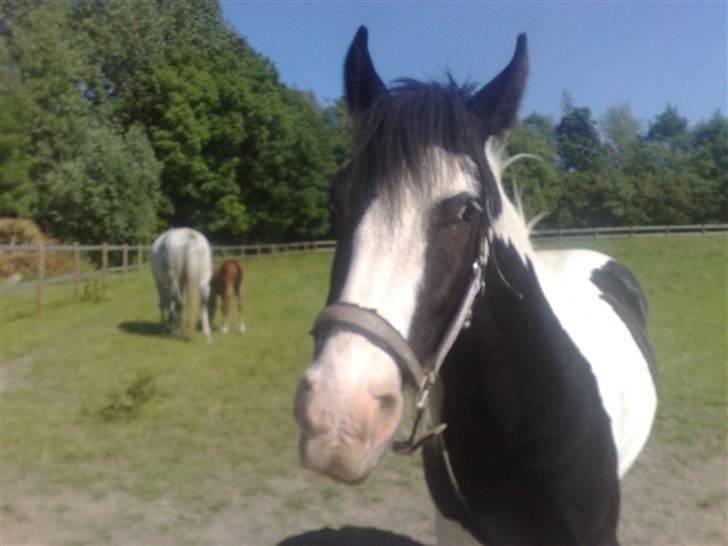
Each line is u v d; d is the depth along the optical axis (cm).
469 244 185
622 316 330
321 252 3569
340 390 158
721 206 4212
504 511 224
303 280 2191
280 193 4153
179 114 3847
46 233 2859
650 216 4025
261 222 4238
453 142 183
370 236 176
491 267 202
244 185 4147
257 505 461
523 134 942
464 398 217
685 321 1315
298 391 163
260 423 631
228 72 4100
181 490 481
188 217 4016
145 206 2967
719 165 4912
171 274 1055
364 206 180
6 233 2388
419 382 175
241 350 978
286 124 4122
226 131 3941
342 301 172
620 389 271
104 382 775
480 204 184
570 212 3847
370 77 216
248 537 416
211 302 1144
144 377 701
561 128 5147
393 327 169
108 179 2855
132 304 1457
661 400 739
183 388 750
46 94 2973
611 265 402
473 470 223
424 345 179
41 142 2928
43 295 1484
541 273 251
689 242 3225
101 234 2873
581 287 324
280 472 516
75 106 3008
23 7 3089
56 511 445
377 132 185
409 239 176
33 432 590
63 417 637
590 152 5019
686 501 475
